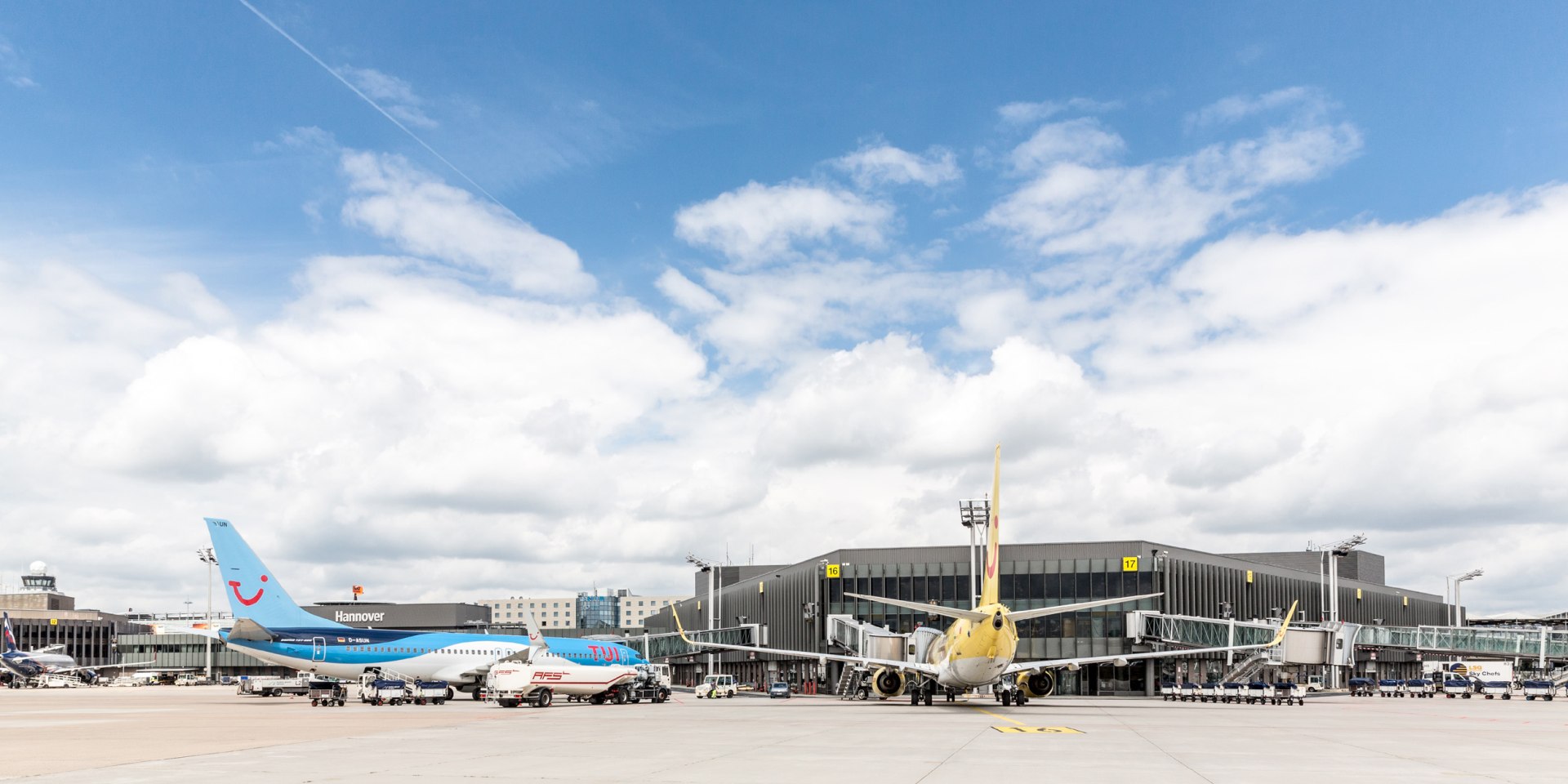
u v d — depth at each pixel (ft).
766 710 224.12
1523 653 359.66
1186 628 336.70
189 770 94.12
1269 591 414.21
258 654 264.52
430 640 275.80
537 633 278.67
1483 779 87.45
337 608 644.69
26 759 106.63
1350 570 541.75
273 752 113.39
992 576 223.71
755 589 475.31
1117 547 357.20
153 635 641.40
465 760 103.40
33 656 561.43
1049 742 127.44
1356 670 458.91
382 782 84.07
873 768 93.91
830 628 363.15
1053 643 356.18
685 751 112.37
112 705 265.75
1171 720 180.75
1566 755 112.16
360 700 272.51
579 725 163.12
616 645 298.76
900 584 374.22
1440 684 363.15
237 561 271.08
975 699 279.69
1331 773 91.56
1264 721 180.45
